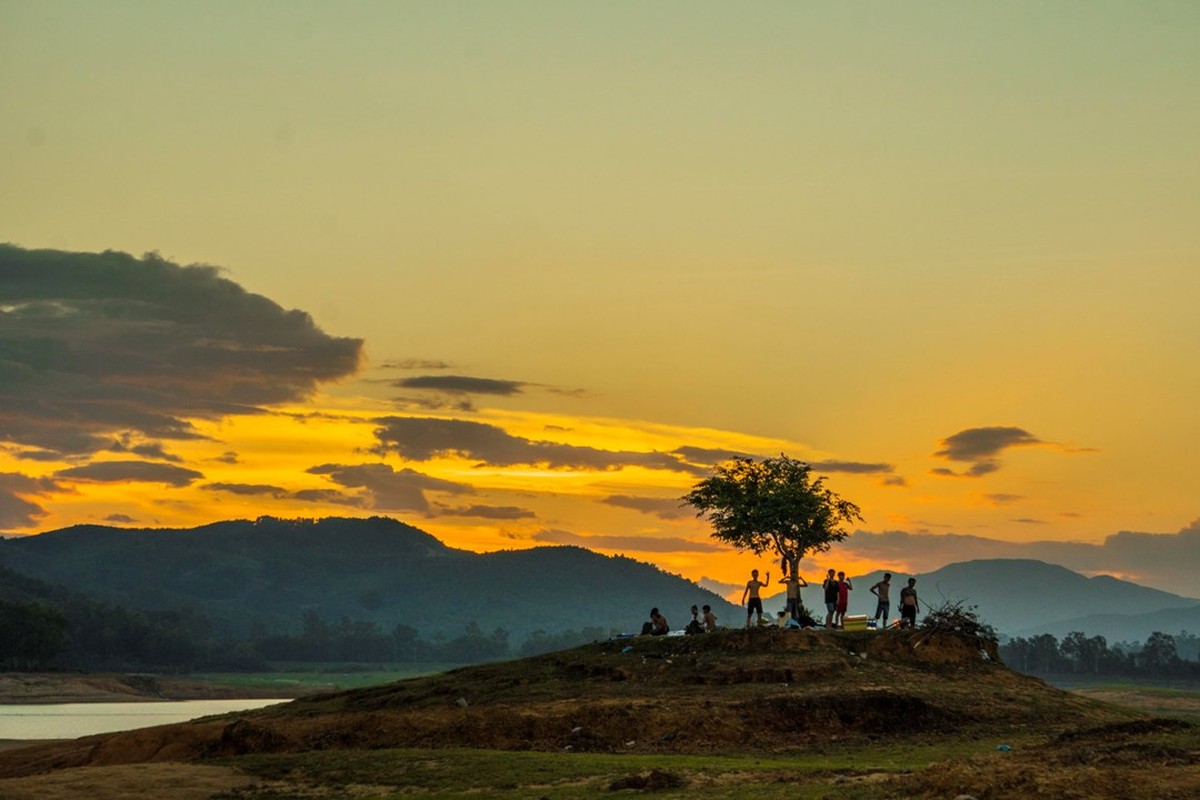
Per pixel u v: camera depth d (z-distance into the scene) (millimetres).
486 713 40688
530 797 29531
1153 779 24781
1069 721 41719
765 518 62781
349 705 47312
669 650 50000
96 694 188875
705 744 38656
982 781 25641
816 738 39594
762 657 47375
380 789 31719
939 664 48750
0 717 127375
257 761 35781
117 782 32969
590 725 39719
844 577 54875
